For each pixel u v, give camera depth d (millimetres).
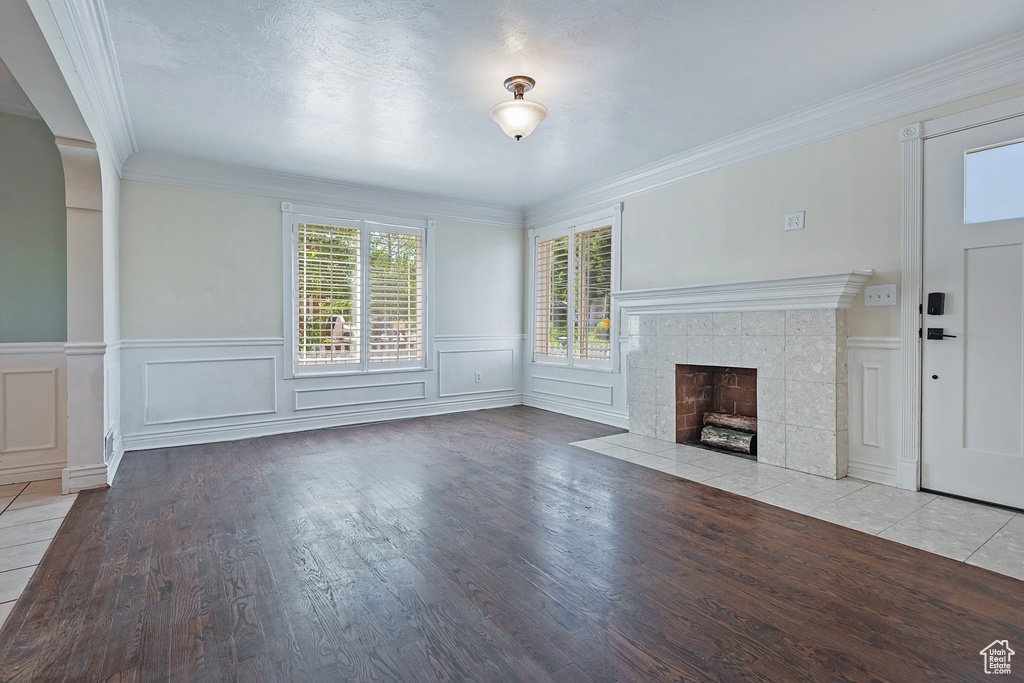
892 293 3051
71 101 2346
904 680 1430
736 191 3910
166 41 2506
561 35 2494
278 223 4719
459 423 5207
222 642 1618
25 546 2318
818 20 2369
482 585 1979
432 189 5273
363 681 1439
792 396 3459
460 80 2943
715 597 1884
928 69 2803
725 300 3775
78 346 3111
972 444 2799
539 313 6152
